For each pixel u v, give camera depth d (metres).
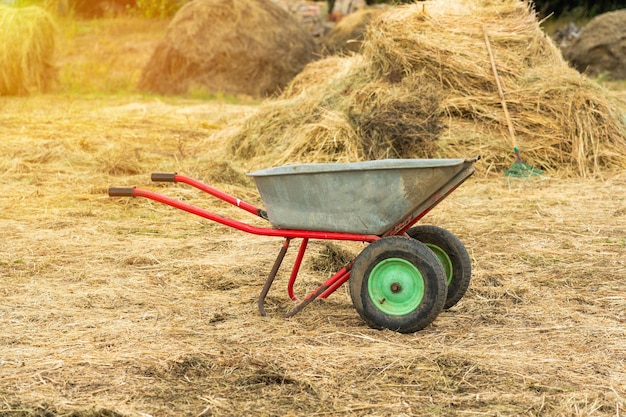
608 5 27.97
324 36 22.36
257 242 6.96
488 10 11.34
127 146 11.05
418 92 10.36
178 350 4.50
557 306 5.33
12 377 4.11
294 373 4.18
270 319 5.08
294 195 4.82
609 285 5.77
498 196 8.73
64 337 4.71
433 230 5.24
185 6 19.67
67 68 20.00
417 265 4.75
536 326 4.96
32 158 10.22
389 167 4.61
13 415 3.71
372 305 4.86
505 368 4.25
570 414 3.75
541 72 10.84
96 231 7.24
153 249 6.69
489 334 4.81
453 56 10.63
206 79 18.94
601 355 4.45
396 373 4.19
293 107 10.82
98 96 18.11
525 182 9.36
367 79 10.95
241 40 19.02
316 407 3.83
